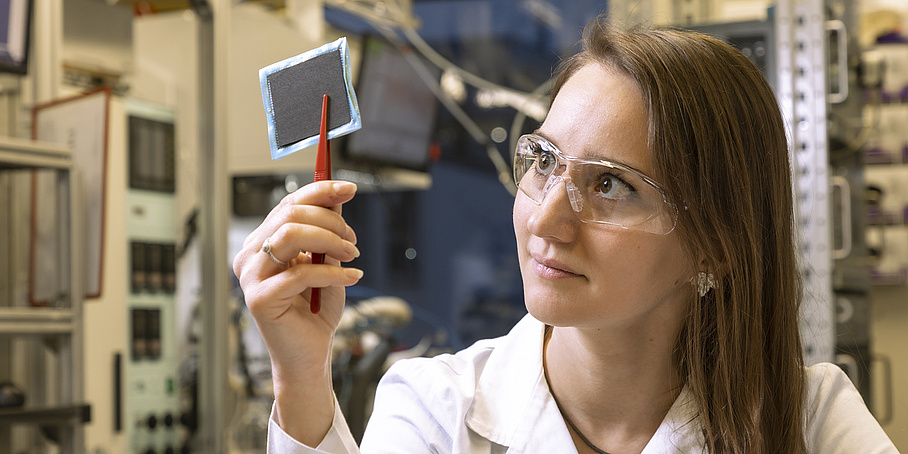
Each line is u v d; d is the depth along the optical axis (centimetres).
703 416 87
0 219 246
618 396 89
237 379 332
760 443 87
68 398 214
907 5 331
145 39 338
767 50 252
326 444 83
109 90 230
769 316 91
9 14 231
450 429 93
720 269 86
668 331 88
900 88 333
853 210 288
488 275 905
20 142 204
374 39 389
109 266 271
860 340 278
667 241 81
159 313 296
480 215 901
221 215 299
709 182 83
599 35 87
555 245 80
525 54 878
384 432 97
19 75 240
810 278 239
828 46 264
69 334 215
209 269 296
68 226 217
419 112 437
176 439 296
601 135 81
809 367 100
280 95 81
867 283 284
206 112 300
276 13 383
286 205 78
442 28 894
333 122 78
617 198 80
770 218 90
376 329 364
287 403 82
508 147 818
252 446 316
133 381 285
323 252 76
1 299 246
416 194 902
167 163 300
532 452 89
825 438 95
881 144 334
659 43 85
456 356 101
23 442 240
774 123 90
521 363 96
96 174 230
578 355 90
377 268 901
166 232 299
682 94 82
